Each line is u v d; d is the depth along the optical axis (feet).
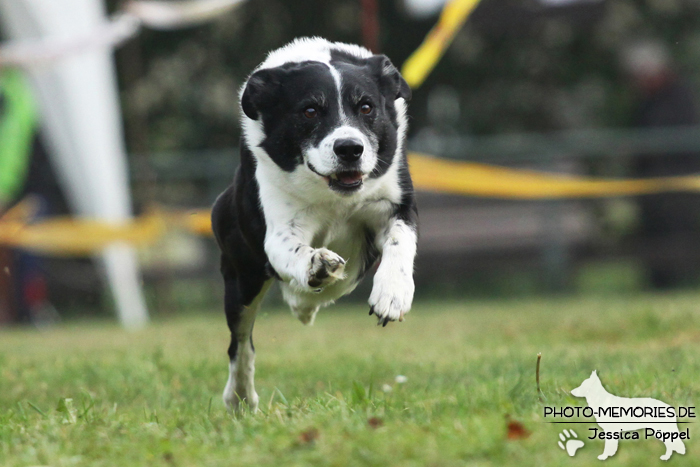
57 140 50.26
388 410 16.11
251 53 69.92
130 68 66.80
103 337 41.34
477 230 63.16
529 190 57.06
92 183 50.90
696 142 61.72
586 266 62.75
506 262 63.21
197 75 69.72
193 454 14.06
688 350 25.57
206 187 63.93
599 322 35.88
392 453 13.07
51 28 47.09
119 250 52.54
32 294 56.54
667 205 60.70
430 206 63.26
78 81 49.01
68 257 64.13
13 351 35.35
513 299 61.41
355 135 18.52
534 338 32.73
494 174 59.88
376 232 20.44
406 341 33.71
